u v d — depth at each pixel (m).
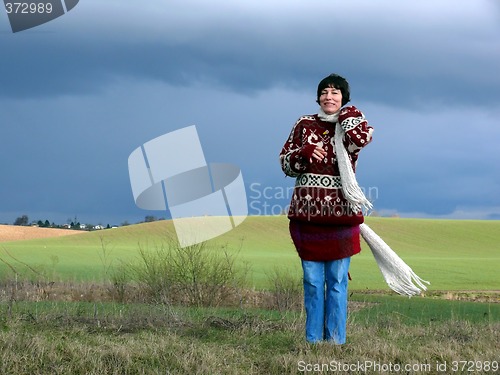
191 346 7.75
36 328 8.97
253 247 45.03
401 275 8.39
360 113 7.93
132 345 7.73
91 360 7.04
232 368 7.11
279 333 9.14
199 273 15.14
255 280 21.73
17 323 9.02
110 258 30.52
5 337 7.66
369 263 32.25
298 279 15.69
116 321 9.61
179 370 6.95
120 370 6.89
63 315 9.75
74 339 8.20
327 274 8.13
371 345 8.23
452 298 20.30
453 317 11.38
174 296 14.80
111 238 51.00
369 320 11.41
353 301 15.81
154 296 14.41
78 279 19.27
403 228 56.88
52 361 7.01
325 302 8.20
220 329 9.49
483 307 14.34
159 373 6.81
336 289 8.11
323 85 8.09
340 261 8.08
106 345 7.80
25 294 14.79
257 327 9.32
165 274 15.04
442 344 8.59
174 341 8.02
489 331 9.91
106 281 17.39
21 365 6.86
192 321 9.81
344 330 8.22
